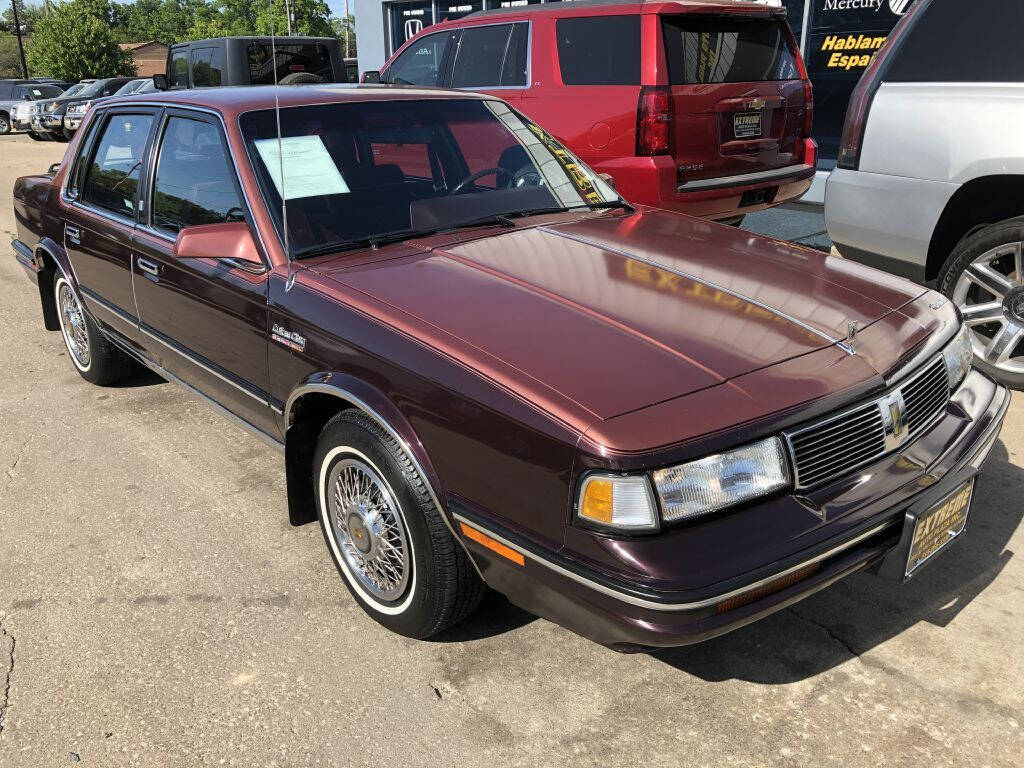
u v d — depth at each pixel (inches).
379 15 640.4
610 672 104.0
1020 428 157.2
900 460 94.8
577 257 116.3
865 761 89.4
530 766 90.5
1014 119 157.3
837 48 413.4
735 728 94.6
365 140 134.5
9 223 408.2
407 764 91.3
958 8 164.7
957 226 175.6
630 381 86.4
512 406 86.9
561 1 259.8
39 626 114.6
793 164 257.3
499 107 153.6
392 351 99.3
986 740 91.5
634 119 225.5
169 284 141.6
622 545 80.4
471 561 97.5
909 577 95.8
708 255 118.3
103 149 171.5
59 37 1748.3
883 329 100.3
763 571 80.4
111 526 138.6
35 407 186.5
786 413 85.0
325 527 118.0
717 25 234.2
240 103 133.8
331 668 105.7
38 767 92.0
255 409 128.8
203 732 96.3
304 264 117.0
